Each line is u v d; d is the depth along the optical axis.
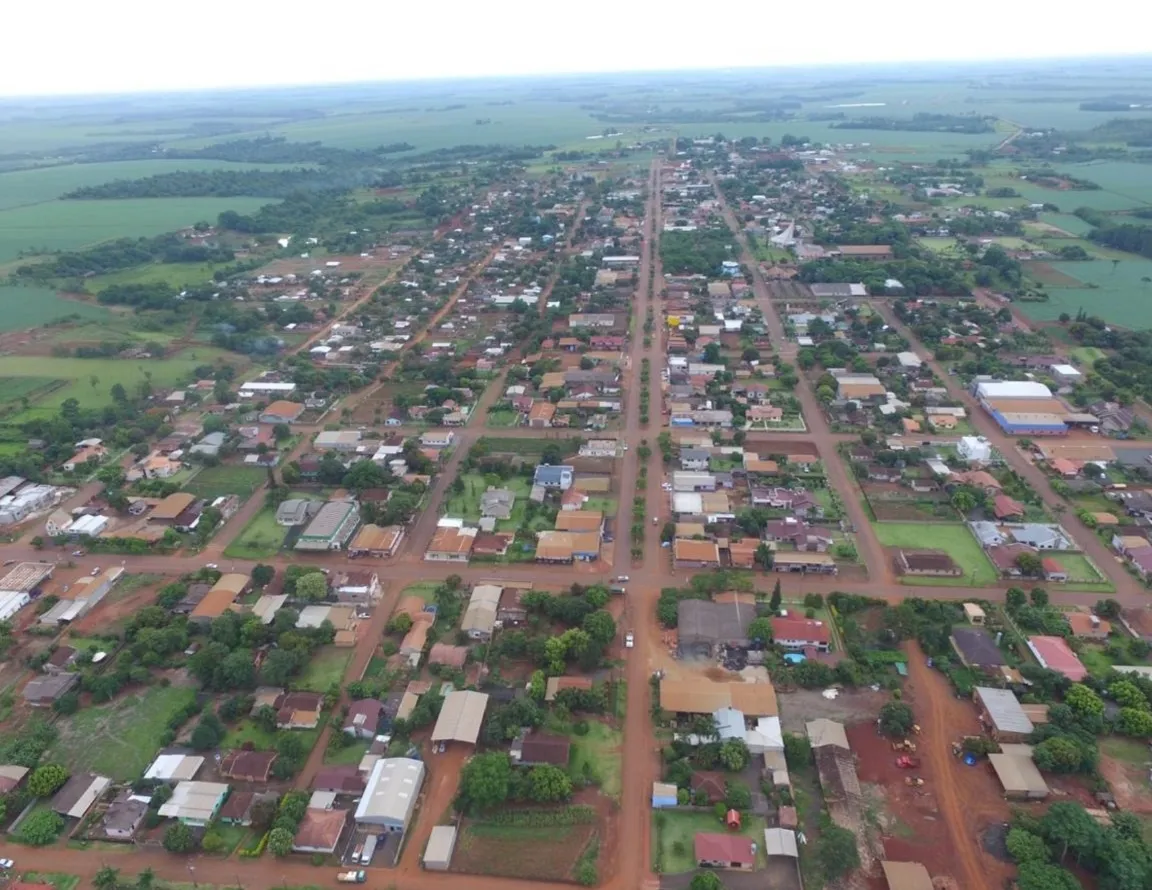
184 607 118.00
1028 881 72.56
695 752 90.12
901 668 101.94
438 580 123.75
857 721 95.19
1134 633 107.19
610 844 81.00
